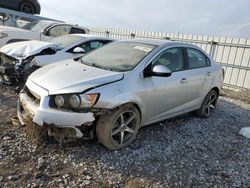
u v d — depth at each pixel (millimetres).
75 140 3637
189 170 3533
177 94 4605
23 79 5770
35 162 3281
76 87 3414
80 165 3330
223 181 3369
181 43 4926
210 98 5707
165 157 3783
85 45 7164
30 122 3684
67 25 10109
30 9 13023
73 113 3338
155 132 4594
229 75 11031
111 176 3189
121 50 4555
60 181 2996
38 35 8406
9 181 2896
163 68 3957
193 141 4445
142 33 14469
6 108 4844
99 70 3922
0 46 7555
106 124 3539
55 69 4051
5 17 12133
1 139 3709
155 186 3109
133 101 3762
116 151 3754
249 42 10312
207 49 11727
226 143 4566
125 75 3799
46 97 3426
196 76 4992
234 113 6578
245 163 3924
